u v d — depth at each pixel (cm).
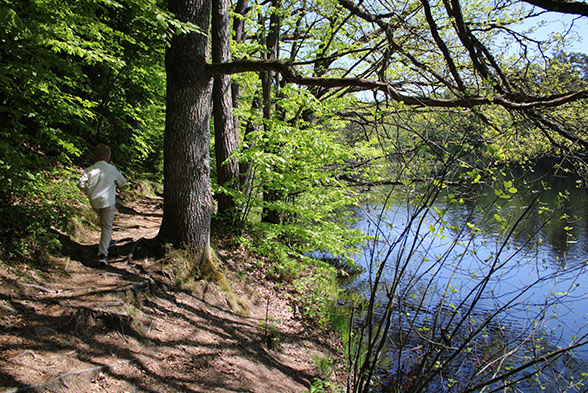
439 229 295
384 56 468
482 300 689
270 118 924
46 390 277
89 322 370
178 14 527
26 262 425
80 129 987
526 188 293
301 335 619
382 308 807
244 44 940
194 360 407
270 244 827
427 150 294
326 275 956
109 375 327
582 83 571
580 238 1274
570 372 470
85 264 495
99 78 964
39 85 540
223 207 876
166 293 505
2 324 328
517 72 547
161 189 1489
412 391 292
